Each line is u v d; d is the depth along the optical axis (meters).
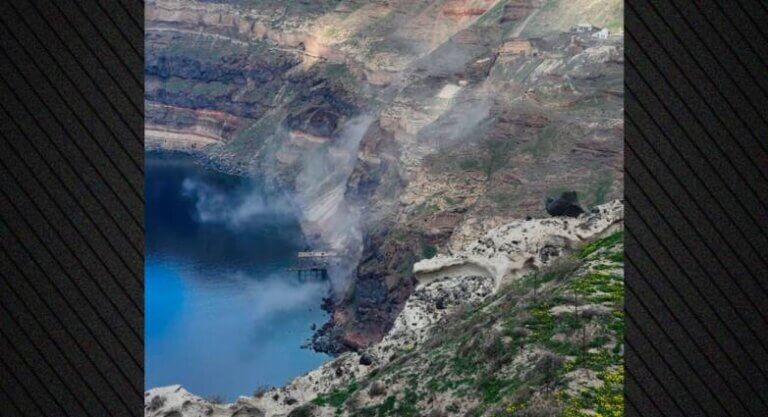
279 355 127.12
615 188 118.06
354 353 33.72
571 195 40.78
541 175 123.25
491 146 132.25
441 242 126.75
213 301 145.50
